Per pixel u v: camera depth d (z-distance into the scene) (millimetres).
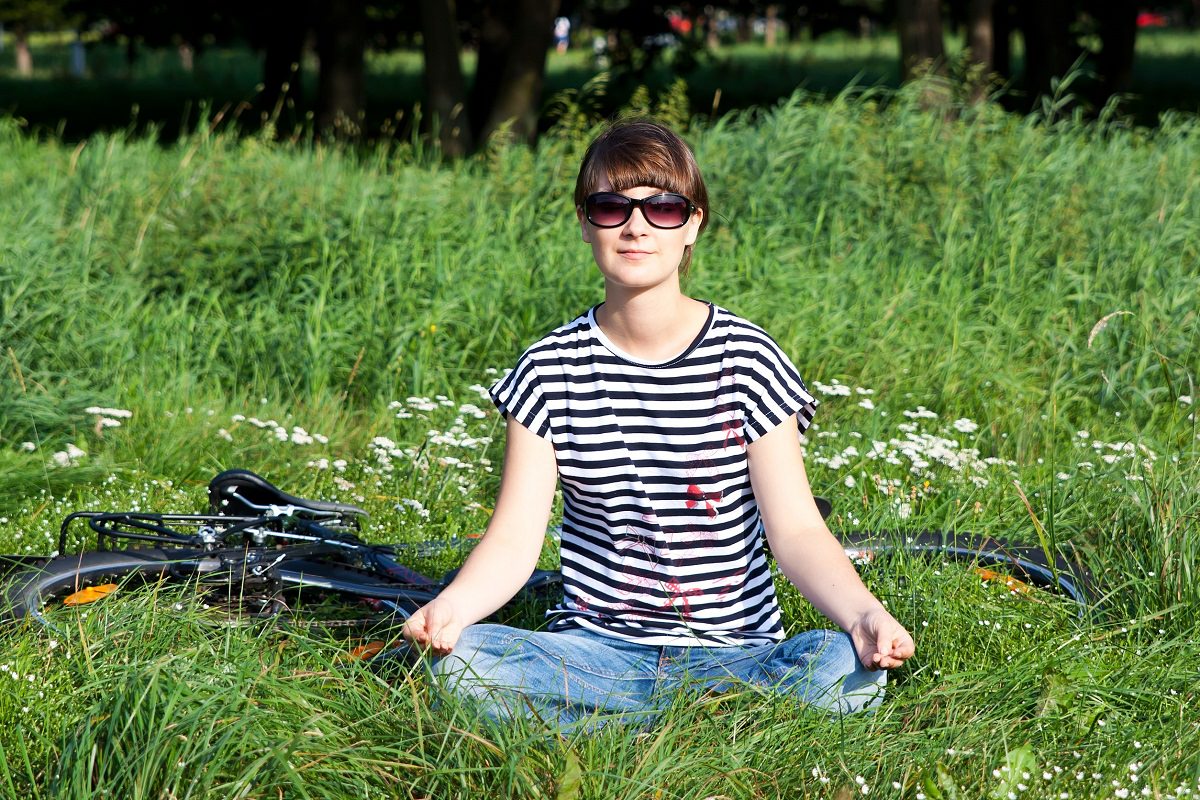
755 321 6664
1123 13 21000
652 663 2785
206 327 6707
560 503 4477
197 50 24141
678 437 2785
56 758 2533
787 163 8703
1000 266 7578
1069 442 5570
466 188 8727
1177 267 7094
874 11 23281
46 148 11656
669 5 22000
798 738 2625
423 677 2729
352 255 7387
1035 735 2791
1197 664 3135
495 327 6566
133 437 5449
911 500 4453
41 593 3262
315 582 3406
